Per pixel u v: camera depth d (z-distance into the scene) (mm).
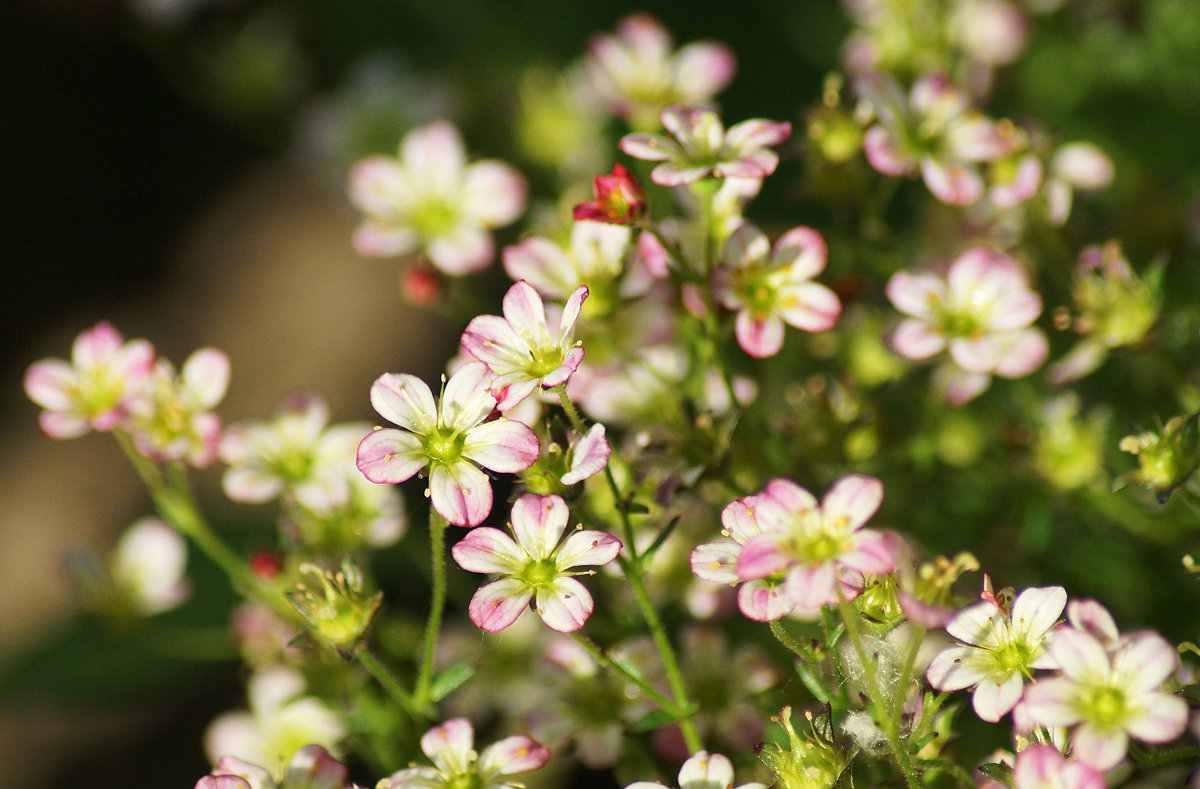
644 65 444
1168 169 459
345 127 517
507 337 375
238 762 376
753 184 400
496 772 375
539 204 489
